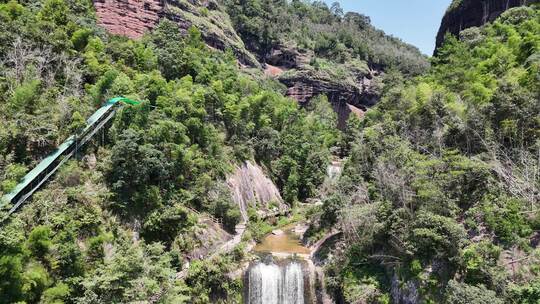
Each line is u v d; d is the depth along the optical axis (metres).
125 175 41.91
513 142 39.62
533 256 30.17
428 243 33.19
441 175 39.09
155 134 47.16
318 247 47.44
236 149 66.88
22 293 27.52
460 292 28.84
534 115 38.56
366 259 40.28
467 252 31.73
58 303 28.88
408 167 40.50
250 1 169.00
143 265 31.77
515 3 87.62
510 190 35.19
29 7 63.03
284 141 82.38
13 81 44.34
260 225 57.94
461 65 64.94
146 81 56.62
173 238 42.72
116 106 48.53
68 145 41.78
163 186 46.06
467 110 45.28
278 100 100.81
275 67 161.25
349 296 37.88
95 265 34.03
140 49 64.81
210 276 39.31
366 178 50.19
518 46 57.03
